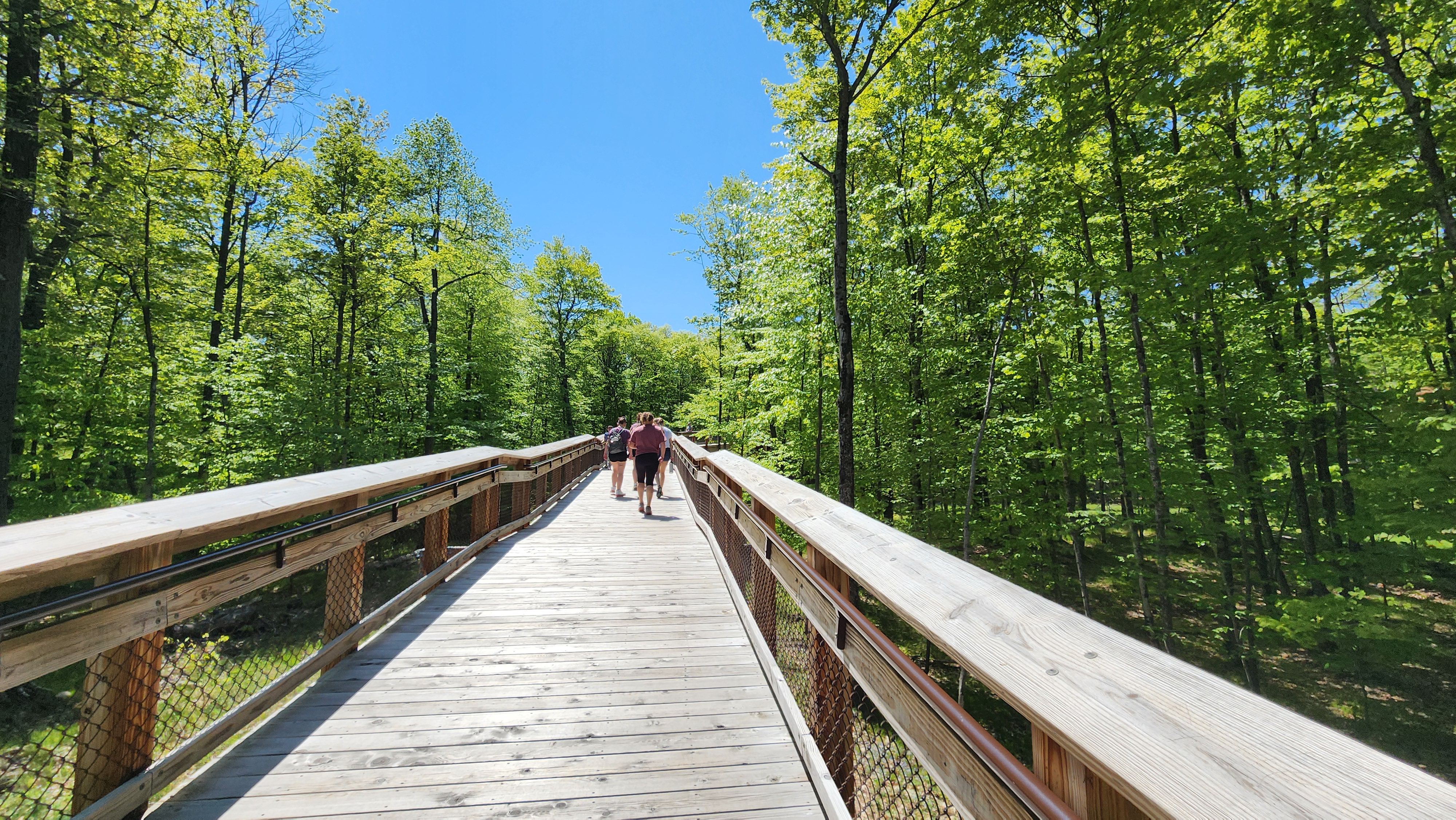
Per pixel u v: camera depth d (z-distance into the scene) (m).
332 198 17.95
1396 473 9.13
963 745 1.12
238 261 16.81
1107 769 0.70
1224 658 12.25
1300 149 11.12
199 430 15.18
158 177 11.82
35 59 9.09
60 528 1.64
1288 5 8.27
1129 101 9.92
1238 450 12.25
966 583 1.22
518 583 4.74
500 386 25.55
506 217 25.34
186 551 2.02
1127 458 12.75
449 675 3.03
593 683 2.97
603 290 32.53
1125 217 11.37
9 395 8.80
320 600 11.27
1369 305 10.68
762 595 3.36
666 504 9.77
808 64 12.52
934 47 13.34
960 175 13.03
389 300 20.42
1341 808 0.53
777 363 15.09
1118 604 15.09
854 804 1.87
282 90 16.53
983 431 12.16
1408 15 7.51
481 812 1.97
